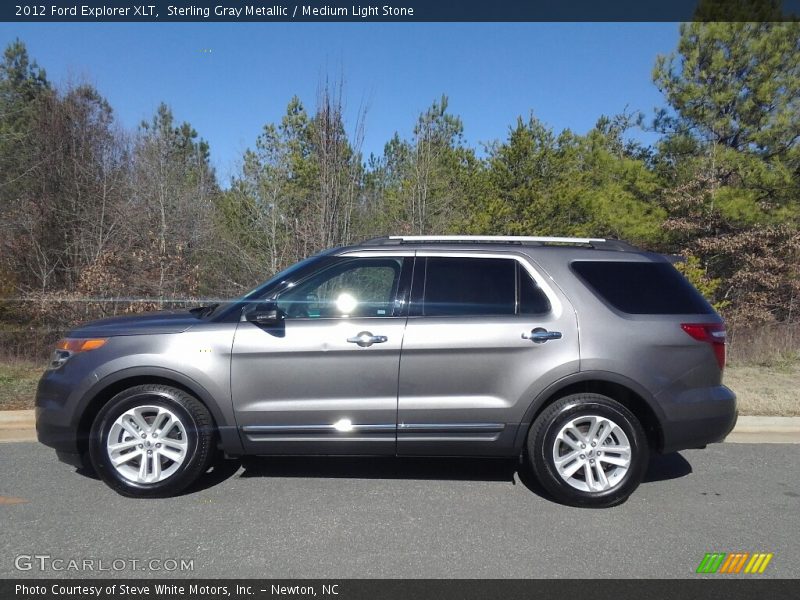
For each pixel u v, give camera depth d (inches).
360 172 551.2
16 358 407.2
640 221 612.4
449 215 651.5
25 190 632.4
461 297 195.9
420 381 190.5
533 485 210.2
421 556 158.7
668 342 192.4
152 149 670.5
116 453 191.8
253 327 192.5
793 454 251.1
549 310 194.2
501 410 190.4
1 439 255.9
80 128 660.7
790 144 595.2
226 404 190.5
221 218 635.5
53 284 575.2
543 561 157.1
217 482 208.5
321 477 214.8
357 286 199.0
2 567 150.8
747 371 392.5
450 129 789.2
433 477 216.4
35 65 773.3
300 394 191.2
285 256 511.5
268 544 163.9
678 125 636.1
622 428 190.2
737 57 593.9
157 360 190.1
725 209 573.6
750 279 581.3
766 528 178.9
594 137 774.5
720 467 234.2
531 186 651.5
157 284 448.5
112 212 611.5
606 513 188.1
